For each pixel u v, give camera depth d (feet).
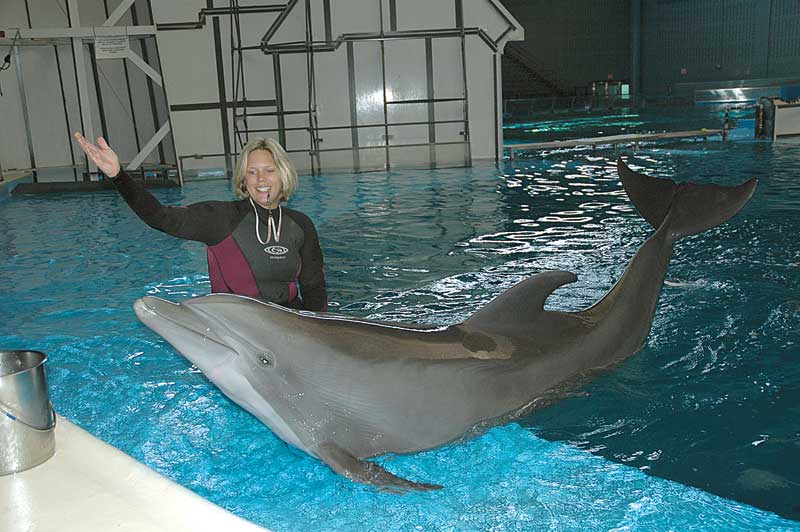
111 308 17.46
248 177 12.77
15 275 21.03
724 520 8.13
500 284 18.34
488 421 10.14
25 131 50.85
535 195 33.12
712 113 92.27
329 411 9.24
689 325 14.57
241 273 12.95
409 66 48.44
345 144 48.98
